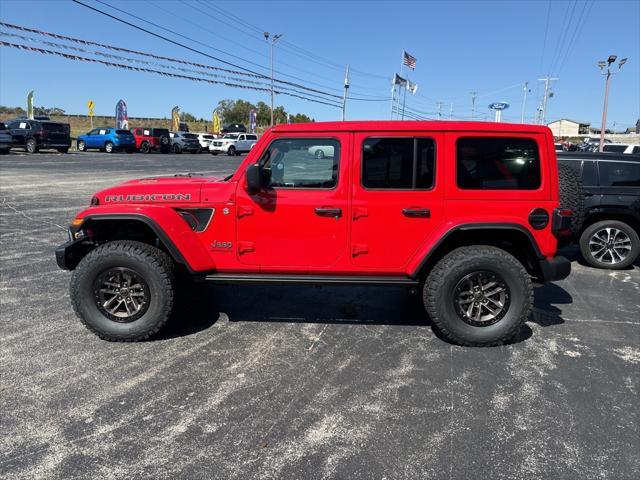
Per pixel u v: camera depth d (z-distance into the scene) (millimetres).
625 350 4148
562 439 2887
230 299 5355
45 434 2891
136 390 3391
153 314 4109
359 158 4074
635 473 2598
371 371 3709
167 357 3912
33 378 3539
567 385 3527
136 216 4043
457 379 3600
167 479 2531
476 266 3998
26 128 29062
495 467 2641
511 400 3312
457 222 4047
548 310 5152
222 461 2672
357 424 3020
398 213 4090
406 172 4086
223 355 3957
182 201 4203
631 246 6777
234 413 3121
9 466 2611
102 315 4148
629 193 6715
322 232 4148
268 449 2773
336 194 4102
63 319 4648
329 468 2623
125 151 36062
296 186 4156
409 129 4047
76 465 2627
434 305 4086
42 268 6293
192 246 4145
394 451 2766
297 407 3199
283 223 4156
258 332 4445
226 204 4168
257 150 4156
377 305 5215
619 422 3062
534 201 4090
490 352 4082
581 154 6992
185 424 3000
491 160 4082
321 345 4176
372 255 4168
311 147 4109
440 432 2945
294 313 4945
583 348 4180
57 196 12500
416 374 3670
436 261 4324
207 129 74312
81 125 68625
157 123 78375
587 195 6777
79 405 3195
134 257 4031
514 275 4016
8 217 9703
